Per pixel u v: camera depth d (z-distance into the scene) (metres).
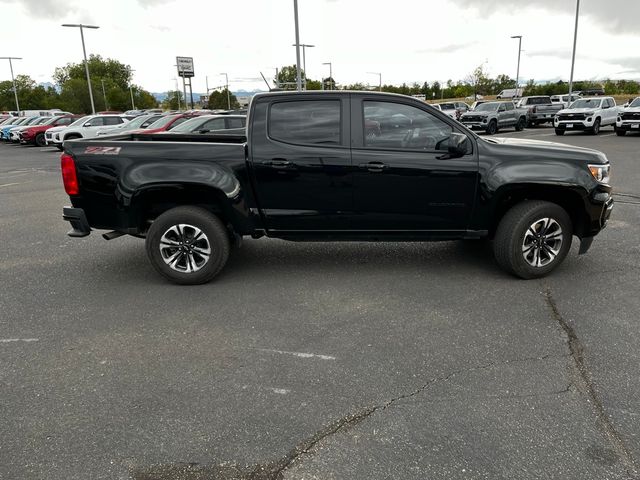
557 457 2.57
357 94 4.86
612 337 3.83
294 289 4.93
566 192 4.97
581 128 24.80
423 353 3.64
